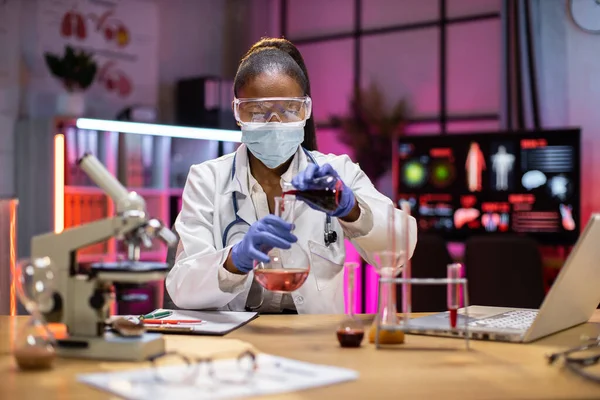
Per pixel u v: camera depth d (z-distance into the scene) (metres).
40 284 1.25
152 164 5.40
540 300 3.93
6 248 2.92
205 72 6.56
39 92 5.38
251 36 6.83
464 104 5.87
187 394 0.99
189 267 1.88
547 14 5.45
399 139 5.39
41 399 0.99
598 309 2.03
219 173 2.20
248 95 1.98
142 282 1.30
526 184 5.01
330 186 1.64
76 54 5.60
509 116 5.56
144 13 6.07
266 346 1.40
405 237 1.43
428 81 6.03
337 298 2.14
